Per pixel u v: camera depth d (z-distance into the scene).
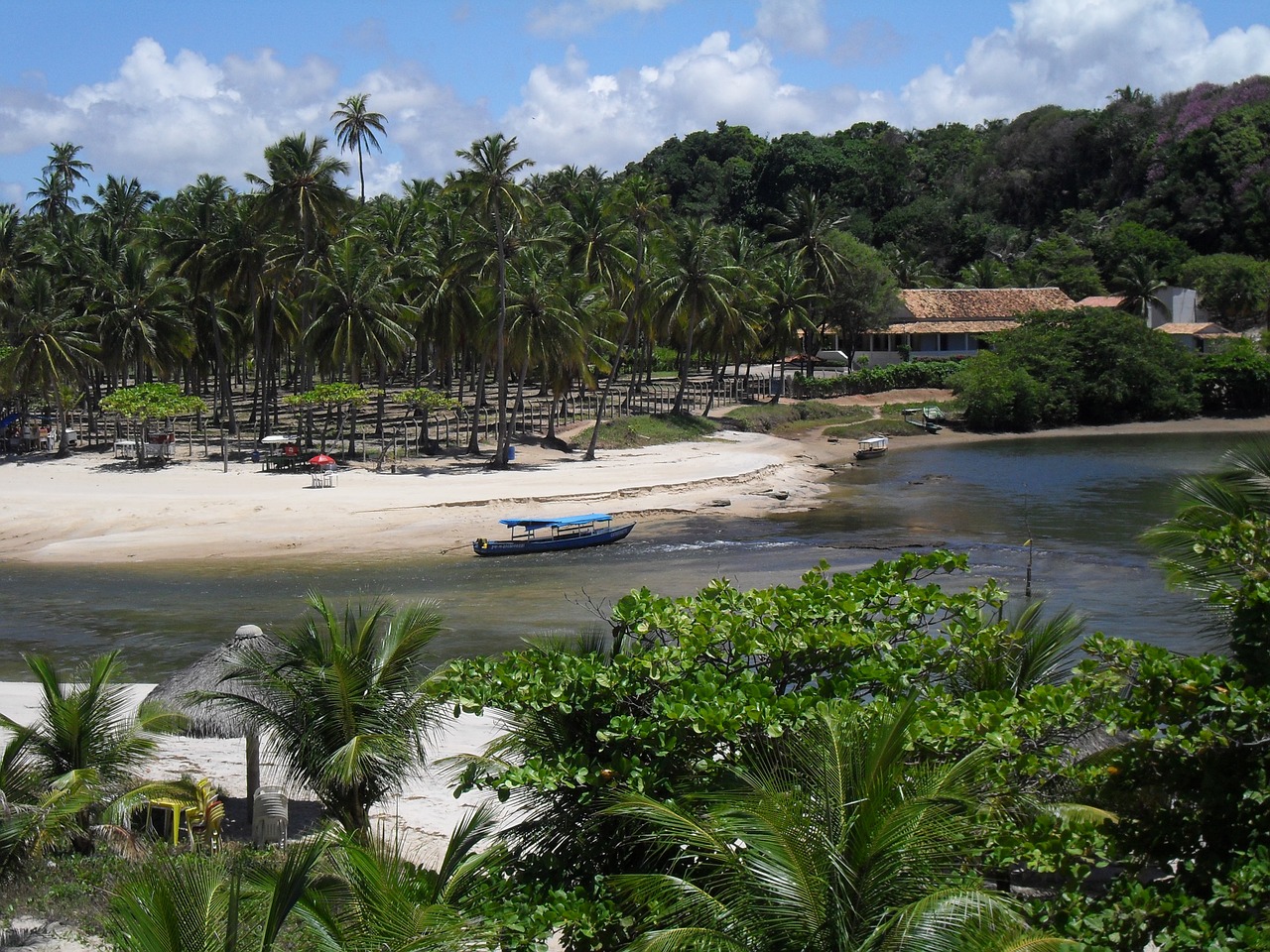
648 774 10.43
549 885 10.38
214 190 66.88
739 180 143.25
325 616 15.17
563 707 11.25
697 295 77.12
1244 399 93.62
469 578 39.00
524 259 67.19
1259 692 10.02
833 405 92.38
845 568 39.69
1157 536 15.98
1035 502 55.03
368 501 50.81
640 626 12.50
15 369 61.09
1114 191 137.75
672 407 85.44
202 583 38.31
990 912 7.56
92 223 96.75
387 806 17.39
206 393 95.69
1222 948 8.10
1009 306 108.12
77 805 14.28
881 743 8.46
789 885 7.81
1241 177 120.75
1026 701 11.21
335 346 60.59
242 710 15.51
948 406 93.31
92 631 32.03
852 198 141.12
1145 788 10.73
